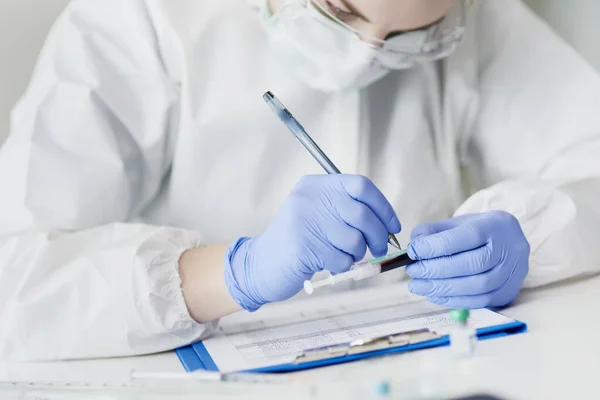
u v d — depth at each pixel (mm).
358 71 950
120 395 580
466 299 797
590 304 802
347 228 762
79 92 959
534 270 904
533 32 1179
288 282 769
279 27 941
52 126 952
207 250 841
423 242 786
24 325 767
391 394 511
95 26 1028
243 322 850
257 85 1043
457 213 988
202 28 1037
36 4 1188
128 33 1025
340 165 1056
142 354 778
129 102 1007
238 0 1055
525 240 845
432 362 593
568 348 618
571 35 1385
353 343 632
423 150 1124
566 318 738
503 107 1167
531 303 833
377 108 1112
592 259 933
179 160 1047
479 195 976
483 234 799
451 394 507
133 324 756
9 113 1194
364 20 891
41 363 768
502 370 563
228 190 1055
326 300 926
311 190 795
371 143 1104
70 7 1053
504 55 1176
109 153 964
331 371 599
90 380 669
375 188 794
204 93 1033
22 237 851
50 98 965
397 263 768
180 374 584
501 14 1184
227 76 1040
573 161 1095
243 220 1064
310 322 807
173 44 1020
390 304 858
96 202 948
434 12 883
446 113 1155
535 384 528
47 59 1026
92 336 761
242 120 1031
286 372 612
